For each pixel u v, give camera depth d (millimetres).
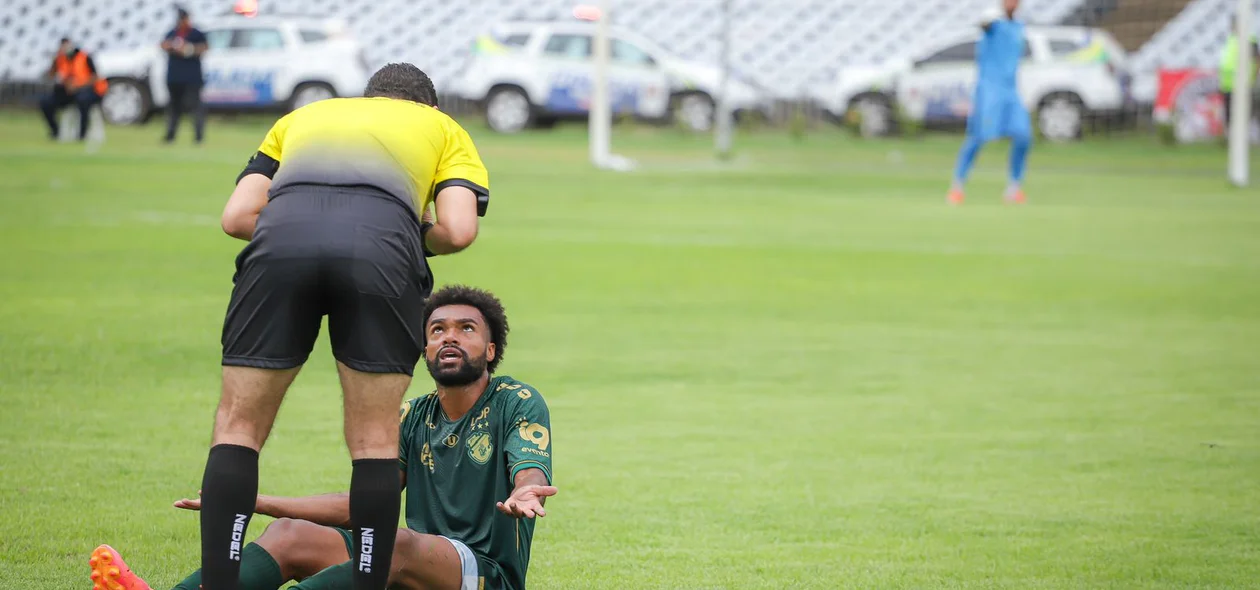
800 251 55812
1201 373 34750
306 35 114625
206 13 132500
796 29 132250
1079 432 28734
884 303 44656
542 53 116875
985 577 19828
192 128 111562
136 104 113312
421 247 15664
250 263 15023
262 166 16031
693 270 50344
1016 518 22781
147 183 71500
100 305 40000
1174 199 78688
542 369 33875
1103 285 48875
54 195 65500
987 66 74438
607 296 44500
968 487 24625
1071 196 80000
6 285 42656
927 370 34719
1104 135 119562
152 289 42906
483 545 16469
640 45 119250
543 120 120375
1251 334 40250
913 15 132500
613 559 20422
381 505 15086
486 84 116500
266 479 23906
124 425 27297
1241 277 51031
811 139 118438
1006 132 74875
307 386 31516
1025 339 39094
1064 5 135125
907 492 24234
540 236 58094
